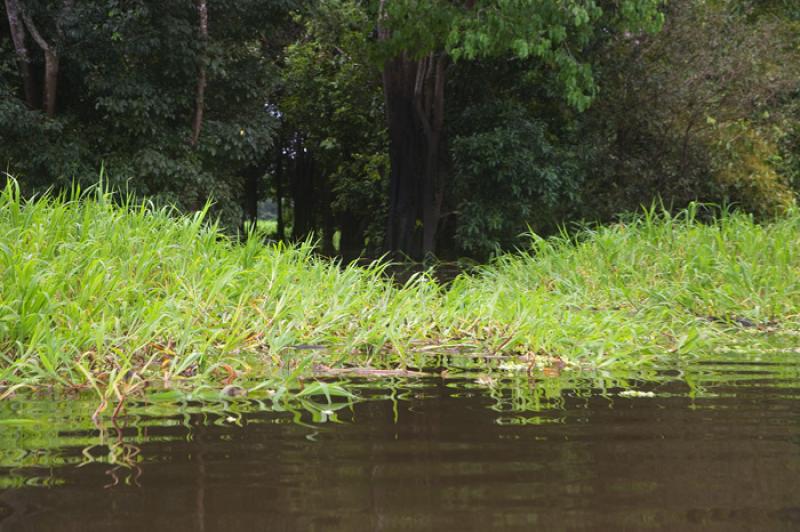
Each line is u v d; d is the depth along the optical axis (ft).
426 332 16.48
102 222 17.67
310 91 75.20
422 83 56.29
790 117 62.44
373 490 5.86
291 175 97.45
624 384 11.14
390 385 11.01
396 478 6.18
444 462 6.68
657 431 7.90
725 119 58.65
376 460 6.76
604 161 59.31
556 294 22.38
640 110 58.03
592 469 6.45
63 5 47.60
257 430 8.00
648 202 59.06
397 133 56.39
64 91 51.83
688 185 58.85
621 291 22.34
